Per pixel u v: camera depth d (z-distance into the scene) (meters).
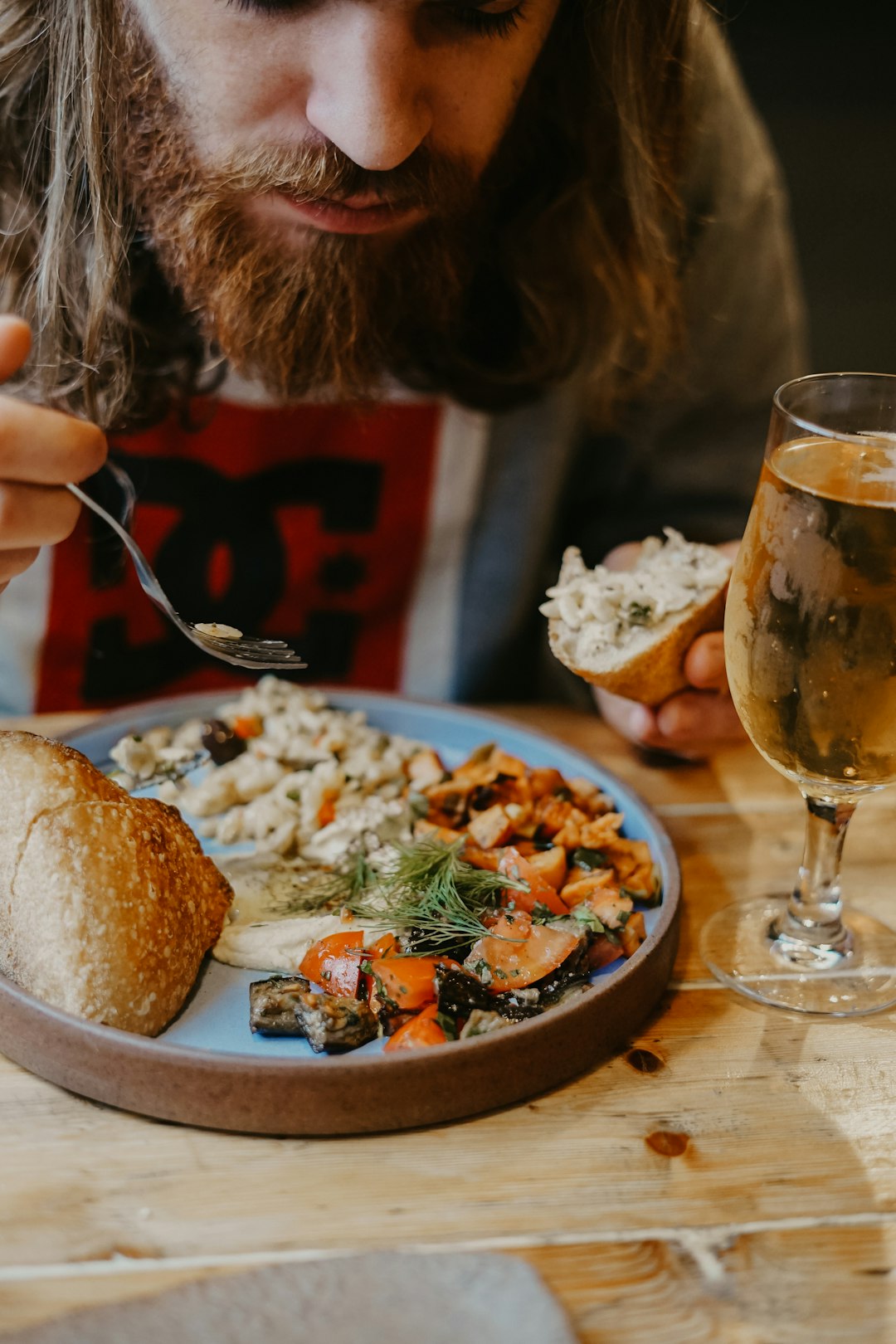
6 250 1.26
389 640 1.60
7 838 0.79
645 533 1.56
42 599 1.46
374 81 0.91
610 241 1.37
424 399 1.44
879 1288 0.65
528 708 1.27
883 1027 0.84
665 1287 0.65
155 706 1.13
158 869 0.80
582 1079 0.79
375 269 1.16
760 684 0.78
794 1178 0.72
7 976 0.80
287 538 1.51
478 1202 0.70
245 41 0.95
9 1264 0.65
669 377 1.56
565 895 0.91
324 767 1.05
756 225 1.54
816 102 4.76
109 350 1.24
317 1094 0.72
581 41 1.23
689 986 0.88
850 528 0.71
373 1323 0.59
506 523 1.54
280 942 0.86
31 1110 0.75
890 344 3.55
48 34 1.14
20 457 0.78
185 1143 0.73
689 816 1.08
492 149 1.12
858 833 1.05
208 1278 0.62
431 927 0.85
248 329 1.17
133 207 1.18
